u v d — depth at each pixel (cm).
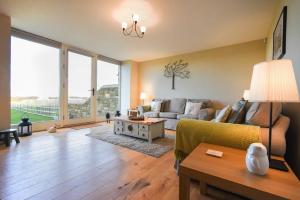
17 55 326
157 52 464
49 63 377
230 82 400
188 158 107
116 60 555
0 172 170
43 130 360
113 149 250
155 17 259
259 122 148
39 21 279
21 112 338
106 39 363
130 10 239
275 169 93
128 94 556
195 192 147
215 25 288
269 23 279
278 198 69
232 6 227
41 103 366
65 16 261
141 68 575
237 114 188
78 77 438
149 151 242
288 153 149
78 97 439
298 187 75
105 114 522
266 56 344
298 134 130
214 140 146
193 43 386
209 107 402
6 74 271
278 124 141
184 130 165
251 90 105
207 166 95
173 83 496
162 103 466
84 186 149
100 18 266
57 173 171
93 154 228
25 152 227
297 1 143
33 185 148
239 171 89
